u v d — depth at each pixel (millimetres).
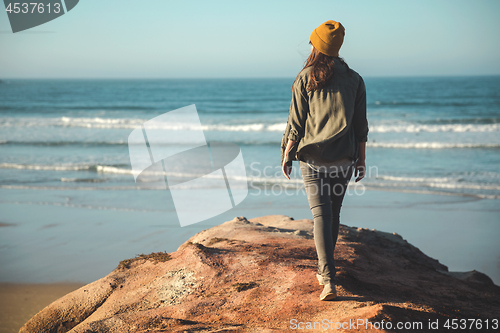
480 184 10758
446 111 31531
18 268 5789
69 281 5387
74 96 55500
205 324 2076
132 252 6320
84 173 12945
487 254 6301
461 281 3078
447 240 6918
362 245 3691
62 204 9328
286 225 4531
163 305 2463
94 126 24734
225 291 2469
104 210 8766
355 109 2113
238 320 2096
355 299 2158
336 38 2043
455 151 15578
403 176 11836
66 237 7066
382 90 62062
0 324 4289
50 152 16641
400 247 4168
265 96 55219
